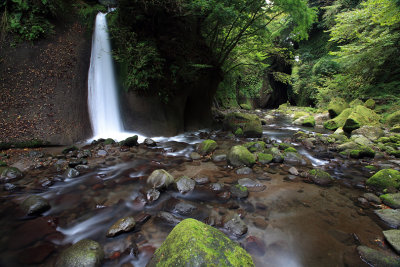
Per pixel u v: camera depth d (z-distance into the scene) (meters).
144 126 7.69
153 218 2.81
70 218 2.81
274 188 3.81
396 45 11.48
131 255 2.16
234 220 2.67
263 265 2.08
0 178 3.80
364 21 11.98
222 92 15.77
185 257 1.53
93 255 1.99
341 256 2.21
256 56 12.15
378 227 2.72
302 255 2.22
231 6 7.36
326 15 19.70
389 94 12.04
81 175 4.18
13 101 5.74
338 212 3.07
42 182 3.75
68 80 6.73
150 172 4.43
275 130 10.93
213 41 9.05
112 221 2.76
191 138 7.92
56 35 6.89
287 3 7.68
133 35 7.02
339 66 17.66
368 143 7.34
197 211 3.00
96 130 7.11
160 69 7.26
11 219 2.74
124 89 7.53
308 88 23.12
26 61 6.22
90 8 7.99
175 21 7.18
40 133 5.79
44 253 2.19
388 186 3.69
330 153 6.22
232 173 4.48
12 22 6.14
